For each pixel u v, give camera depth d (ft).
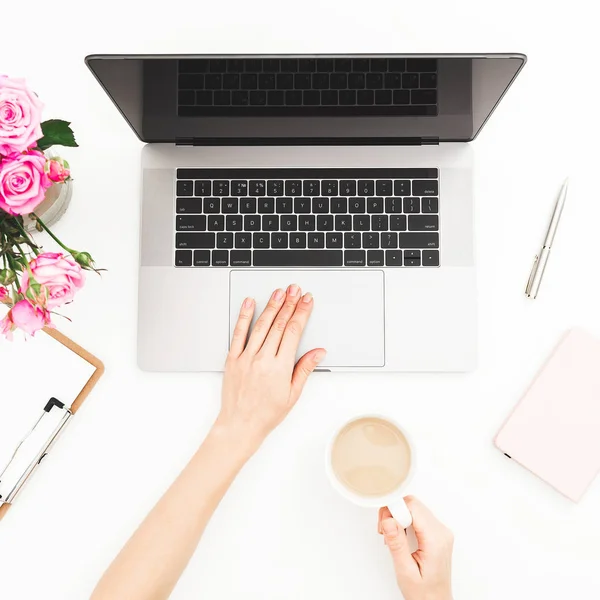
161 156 2.44
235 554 2.40
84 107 2.49
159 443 2.42
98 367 2.37
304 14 2.55
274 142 2.43
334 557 2.40
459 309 2.41
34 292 1.60
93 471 2.42
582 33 2.53
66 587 2.39
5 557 2.39
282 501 2.41
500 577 2.39
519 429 2.36
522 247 2.48
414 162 2.43
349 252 2.42
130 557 2.02
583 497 2.39
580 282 2.47
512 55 1.86
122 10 2.53
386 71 1.95
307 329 2.40
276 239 2.42
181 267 2.42
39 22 2.50
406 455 2.27
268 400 2.29
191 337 2.40
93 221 2.48
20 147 1.57
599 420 2.35
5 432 2.27
